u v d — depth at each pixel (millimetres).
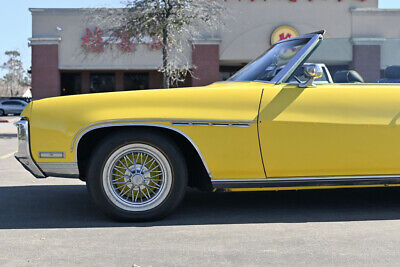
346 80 4512
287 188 4188
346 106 4141
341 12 26453
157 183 4105
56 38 27141
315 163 4117
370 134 4137
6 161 8883
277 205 4758
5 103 40219
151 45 26766
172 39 18469
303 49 4320
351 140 4125
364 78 4555
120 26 19094
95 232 3779
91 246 3414
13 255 3221
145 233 3742
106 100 4016
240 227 3916
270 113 4043
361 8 26188
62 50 27438
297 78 4254
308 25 26781
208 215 4332
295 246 3393
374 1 26312
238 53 27094
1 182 6348
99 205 4008
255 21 26922
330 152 4113
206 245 3426
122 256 3193
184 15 18203
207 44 26906
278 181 4141
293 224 4008
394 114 4172
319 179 4168
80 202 4969
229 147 4020
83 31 27297
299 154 4082
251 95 4078
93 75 31000
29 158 4023
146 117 3934
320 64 4496
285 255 3197
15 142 13789
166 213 4066
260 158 4059
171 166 4031
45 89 27500
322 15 26594
